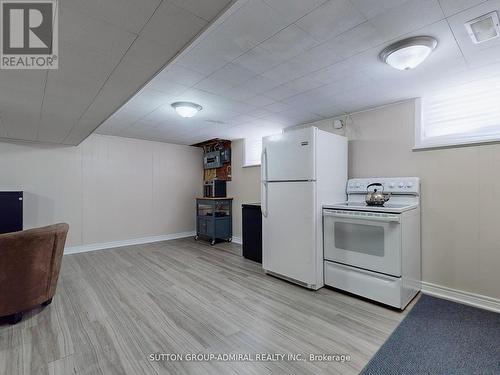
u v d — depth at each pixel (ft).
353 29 5.23
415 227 8.44
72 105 7.77
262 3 4.42
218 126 13.46
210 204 17.29
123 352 5.65
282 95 8.95
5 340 6.09
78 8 3.61
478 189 7.83
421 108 9.05
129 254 14.11
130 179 16.52
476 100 8.09
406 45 5.66
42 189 13.52
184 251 14.87
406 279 7.73
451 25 5.10
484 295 7.70
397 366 5.17
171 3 3.51
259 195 15.62
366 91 8.59
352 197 10.28
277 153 10.06
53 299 8.35
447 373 4.96
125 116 11.54
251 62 6.61
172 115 11.40
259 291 9.02
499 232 7.48
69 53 4.87
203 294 8.77
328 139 9.60
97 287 9.39
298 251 9.32
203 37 5.46
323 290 9.07
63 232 7.99
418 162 9.04
